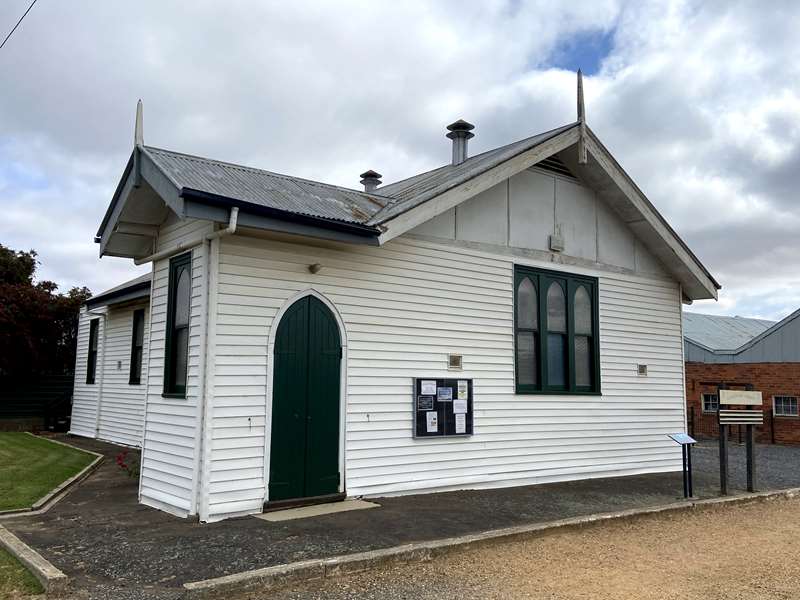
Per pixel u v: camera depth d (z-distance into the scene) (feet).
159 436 30.55
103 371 58.95
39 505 29.84
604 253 44.83
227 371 28.02
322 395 30.99
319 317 31.19
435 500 32.58
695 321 103.04
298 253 30.68
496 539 24.81
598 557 24.02
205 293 28.22
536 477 39.19
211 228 28.40
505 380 38.37
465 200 34.76
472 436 36.50
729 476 44.86
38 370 74.54
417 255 35.14
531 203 41.06
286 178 35.19
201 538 24.07
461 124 46.68
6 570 20.34
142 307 52.60
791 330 74.43
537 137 42.11
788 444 73.10
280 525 26.21
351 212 31.94
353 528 25.90
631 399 45.19
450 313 36.22
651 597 19.80
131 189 30.66
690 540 27.27
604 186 43.83
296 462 29.84
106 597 18.07
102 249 34.86
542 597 19.44
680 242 46.68
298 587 19.67
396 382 33.65
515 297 39.52
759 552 25.52
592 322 43.75
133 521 27.02
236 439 27.99
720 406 37.81
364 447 32.22
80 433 62.18
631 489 38.11
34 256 87.35
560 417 40.91
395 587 19.89
